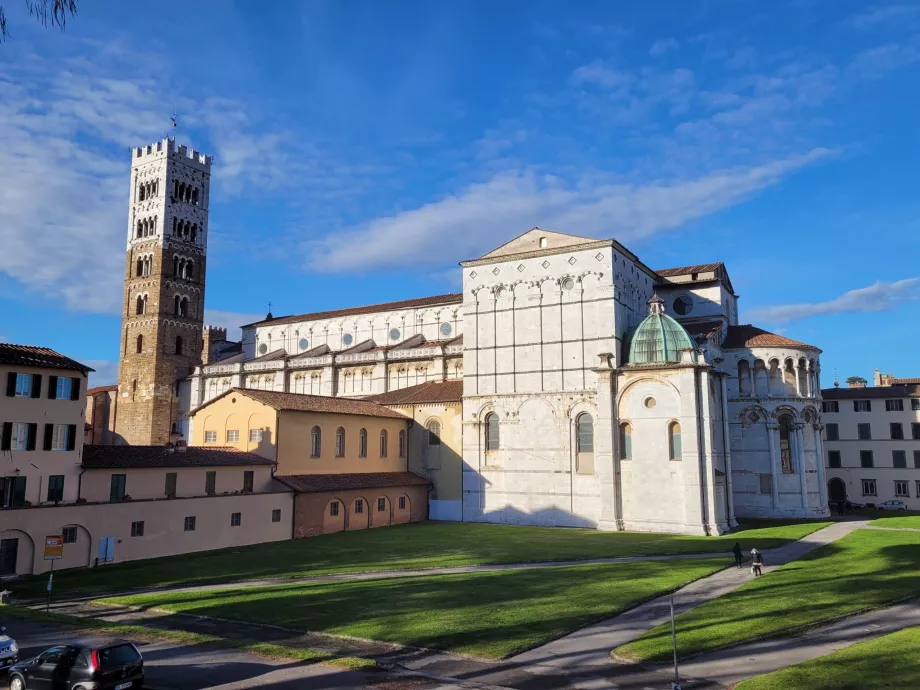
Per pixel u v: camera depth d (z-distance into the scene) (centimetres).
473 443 8262
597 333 7669
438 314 10681
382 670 2589
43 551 4697
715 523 6662
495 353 8238
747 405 8200
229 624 3269
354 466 7919
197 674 2556
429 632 3044
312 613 3438
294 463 7100
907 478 10294
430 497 8562
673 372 7000
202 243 13025
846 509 9544
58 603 3838
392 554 5484
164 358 12094
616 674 2512
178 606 3644
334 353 10744
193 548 5691
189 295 12625
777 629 2978
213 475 6041
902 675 2334
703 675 2469
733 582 4131
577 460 7625
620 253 7981
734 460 8206
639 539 6284
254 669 2609
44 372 4956
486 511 8088
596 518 7406
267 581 4391
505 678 2491
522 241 8294
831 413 10925
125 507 5238
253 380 11525
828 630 3014
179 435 7162
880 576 4100
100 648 2334
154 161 12638
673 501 6869
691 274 9131
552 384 7850
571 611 3397
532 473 7850
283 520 6538
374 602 3653
